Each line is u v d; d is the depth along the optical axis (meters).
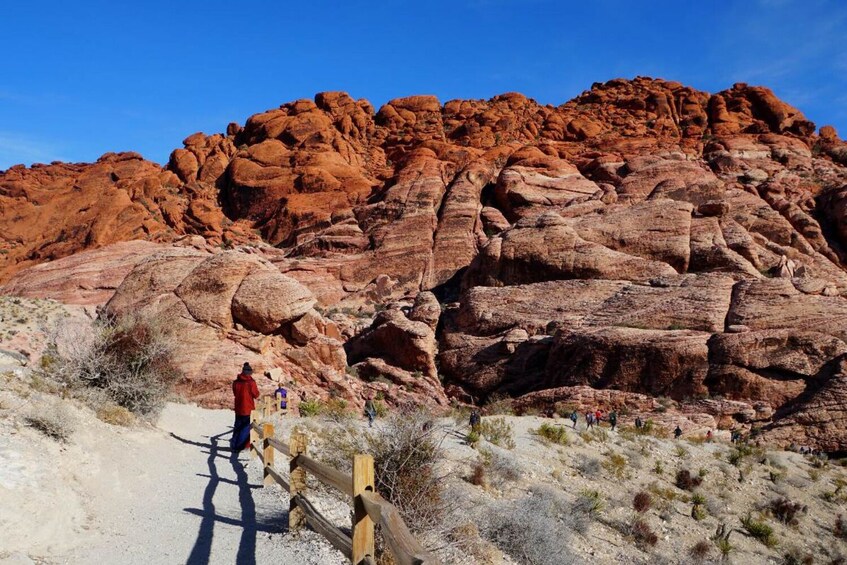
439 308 47.75
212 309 27.47
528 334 43.47
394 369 41.12
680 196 58.62
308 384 27.84
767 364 34.66
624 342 37.62
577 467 20.47
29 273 53.56
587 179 66.94
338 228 64.06
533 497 13.95
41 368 11.88
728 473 23.95
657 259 48.25
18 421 7.82
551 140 77.94
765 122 80.81
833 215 56.28
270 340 28.11
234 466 10.24
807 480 25.12
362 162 79.75
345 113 85.06
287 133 80.38
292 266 57.62
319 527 5.75
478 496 12.53
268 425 9.17
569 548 11.88
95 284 50.62
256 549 6.04
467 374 42.91
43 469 6.78
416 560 3.45
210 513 7.22
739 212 54.59
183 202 74.50
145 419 12.39
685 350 36.09
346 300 56.41
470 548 8.63
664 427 32.41
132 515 6.82
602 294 44.66
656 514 17.22
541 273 49.06
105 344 12.13
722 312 39.12
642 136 78.31
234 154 82.06
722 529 16.39
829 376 33.25
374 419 21.20
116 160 83.75
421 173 67.44
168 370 13.65
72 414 9.21
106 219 68.50
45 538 5.54
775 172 64.25
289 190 73.00
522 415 35.94
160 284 28.62
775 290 38.88
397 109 88.50
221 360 25.78
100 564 5.34
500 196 64.12
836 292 39.34
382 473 7.16
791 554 16.45
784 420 32.09
